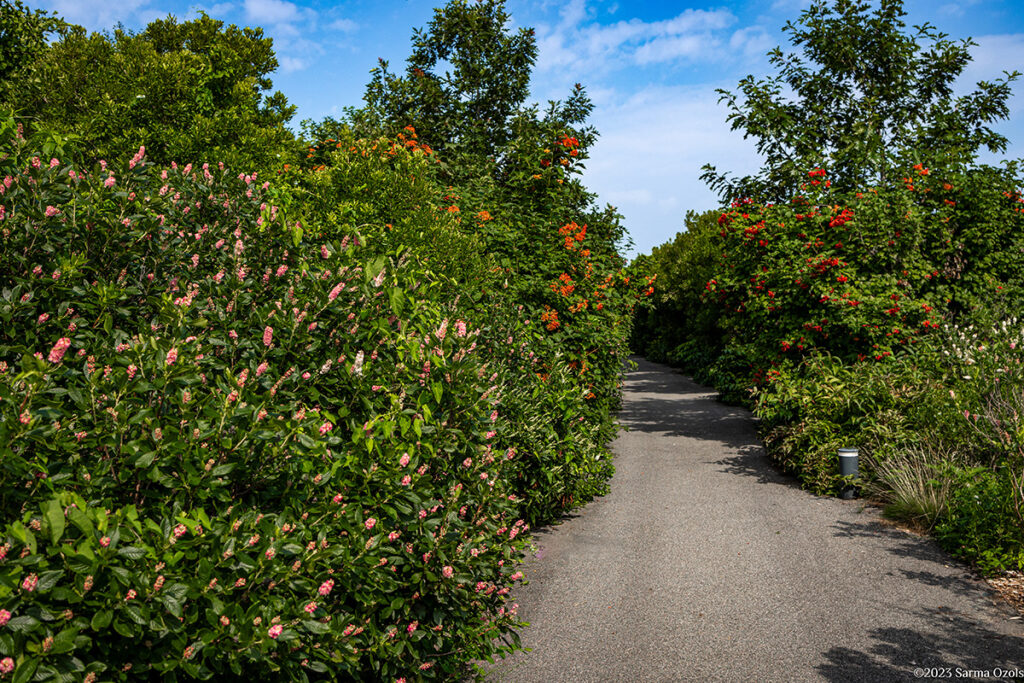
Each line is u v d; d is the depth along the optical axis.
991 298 10.53
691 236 31.75
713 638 4.68
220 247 4.02
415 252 6.07
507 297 7.46
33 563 1.92
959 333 9.55
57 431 2.40
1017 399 7.21
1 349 2.80
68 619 1.98
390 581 3.16
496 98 20.61
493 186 11.02
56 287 3.03
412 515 3.35
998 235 11.16
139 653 2.19
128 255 3.52
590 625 4.89
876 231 10.72
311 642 2.64
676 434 12.91
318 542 2.67
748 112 14.12
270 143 13.85
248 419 2.63
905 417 8.55
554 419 7.43
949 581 5.62
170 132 10.86
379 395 3.54
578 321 9.59
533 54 20.67
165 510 2.41
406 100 19.92
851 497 8.15
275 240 4.13
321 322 3.38
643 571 5.91
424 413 3.36
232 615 2.27
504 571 4.10
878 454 8.12
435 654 3.63
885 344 10.30
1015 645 4.52
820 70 15.02
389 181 8.20
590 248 10.30
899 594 5.38
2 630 1.83
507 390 6.39
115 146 9.02
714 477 9.36
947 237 11.13
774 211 11.86
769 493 8.48
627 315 13.22
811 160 12.59
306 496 2.89
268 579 2.50
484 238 8.91
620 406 16.30
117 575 2.02
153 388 2.52
